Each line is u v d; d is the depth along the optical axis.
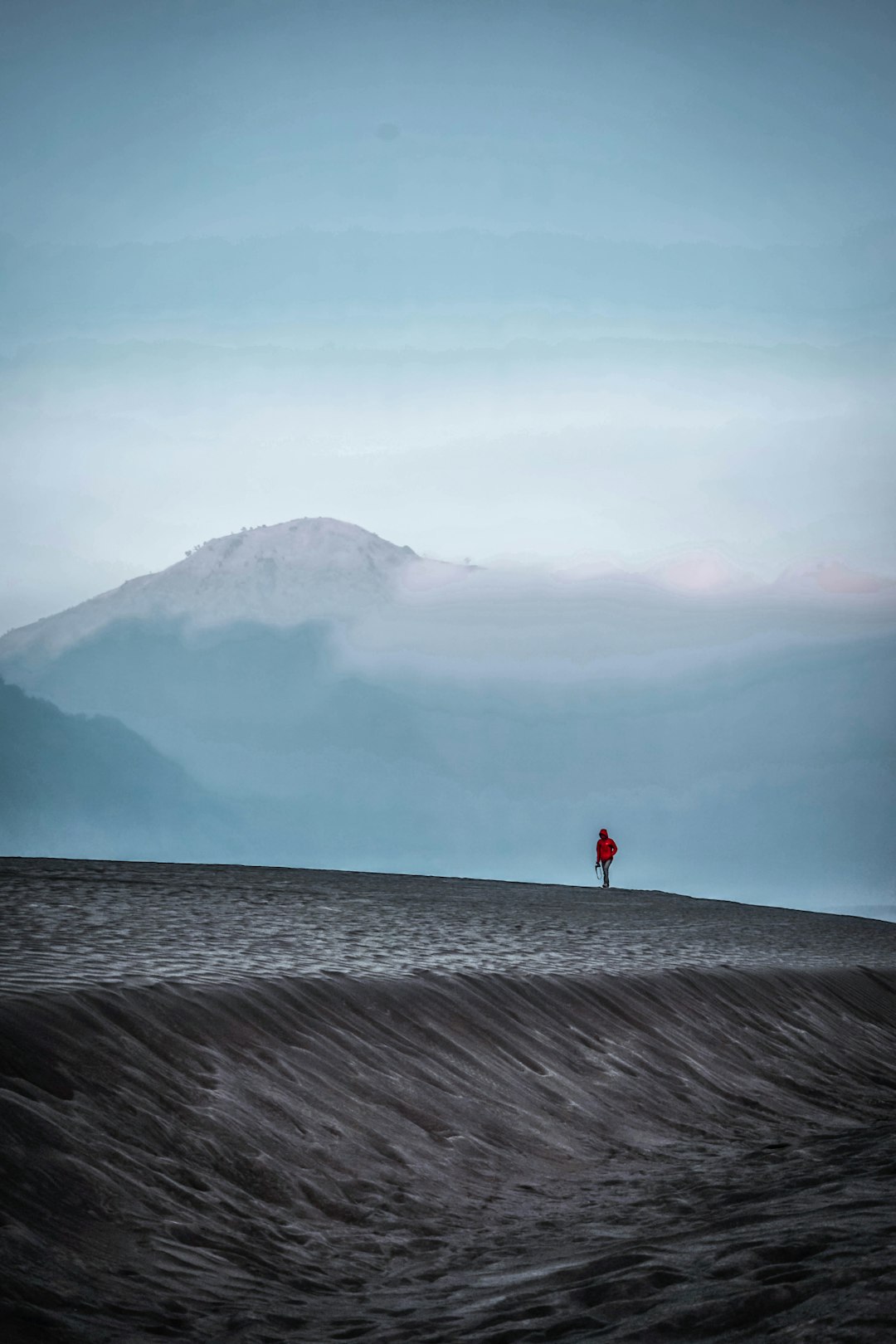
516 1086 23.33
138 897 41.81
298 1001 23.08
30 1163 14.98
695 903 66.69
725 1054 28.70
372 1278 15.27
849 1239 14.64
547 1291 14.13
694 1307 12.38
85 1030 18.84
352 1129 19.61
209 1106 18.41
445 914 45.09
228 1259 14.91
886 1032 34.78
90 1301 12.77
